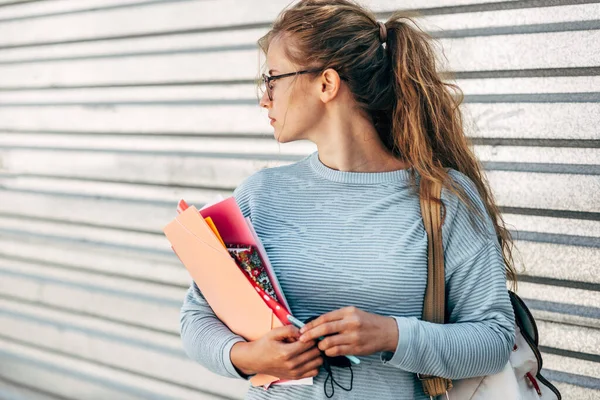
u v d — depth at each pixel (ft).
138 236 12.40
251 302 5.48
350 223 5.73
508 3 8.21
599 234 7.88
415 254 5.53
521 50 8.17
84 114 12.99
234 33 10.83
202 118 11.34
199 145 11.43
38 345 14.07
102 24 12.50
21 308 14.33
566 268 8.07
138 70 12.09
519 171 8.30
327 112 5.89
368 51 5.79
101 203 12.89
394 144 5.98
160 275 12.14
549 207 8.14
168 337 12.09
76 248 13.34
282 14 6.20
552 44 7.97
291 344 5.24
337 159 5.97
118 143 12.54
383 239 5.61
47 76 13.51
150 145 12.09
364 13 6.02
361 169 5.94
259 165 10.76
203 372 11.64
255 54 10.62
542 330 8.25
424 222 5.58
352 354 5.17
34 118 13.83
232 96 10.96
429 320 5.58
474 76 8.51
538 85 8.11
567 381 8.13
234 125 10.98
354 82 5.79
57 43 13.26
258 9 10.50
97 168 12.89
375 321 5.22
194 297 6.32
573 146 7.97
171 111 11.72
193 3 11.23
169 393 12.13
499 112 8.37
